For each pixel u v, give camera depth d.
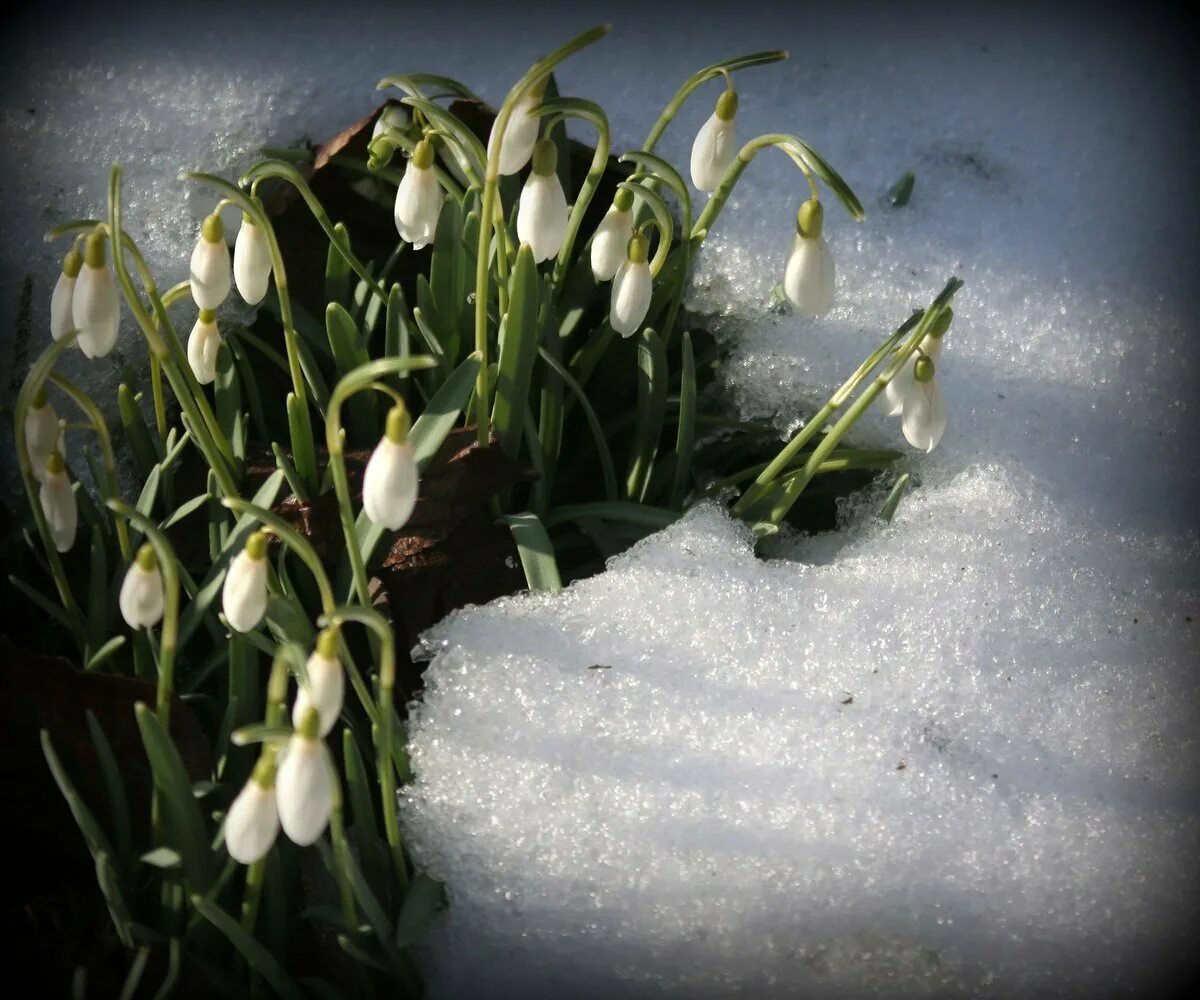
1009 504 0.95
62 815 0.86
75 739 0.86
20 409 0.83
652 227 0.96
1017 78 1.07
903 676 0.90
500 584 0.91
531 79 0.85
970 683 0.91
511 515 0.92
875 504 0.96
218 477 0.88
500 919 0.86
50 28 1.03
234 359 0.93
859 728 0.89
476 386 0.91
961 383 0.97
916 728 0.89
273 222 0.96
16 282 0.97
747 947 0.86
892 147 1.03
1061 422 0.97
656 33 1.06
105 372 0.95
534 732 0.88
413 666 0.90
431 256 0.95
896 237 1.01
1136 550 0.94
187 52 1.03
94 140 0.99
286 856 0.86
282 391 0.95
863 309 0.98
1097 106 1.06
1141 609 0.93
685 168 1.01
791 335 0.97
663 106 1.03
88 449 0.90
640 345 0.93
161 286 0.96
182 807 0.84
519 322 0.90
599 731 0.88
